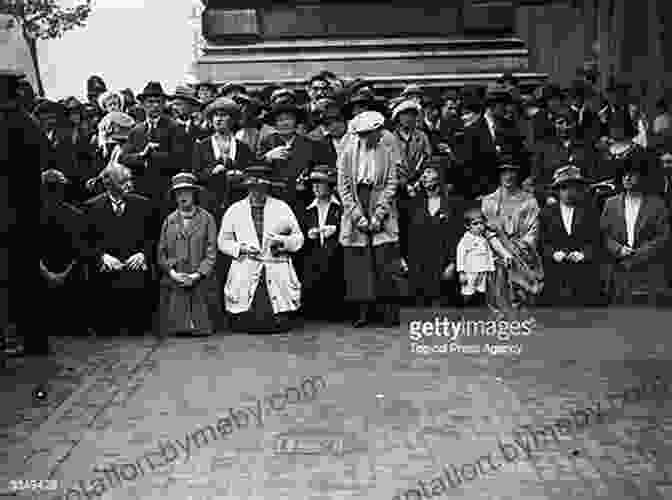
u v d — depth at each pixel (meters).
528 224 13.91
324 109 14.52
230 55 20.97
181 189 12.81
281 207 13.06
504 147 15.01
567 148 15.88
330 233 13.41
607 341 12.23
